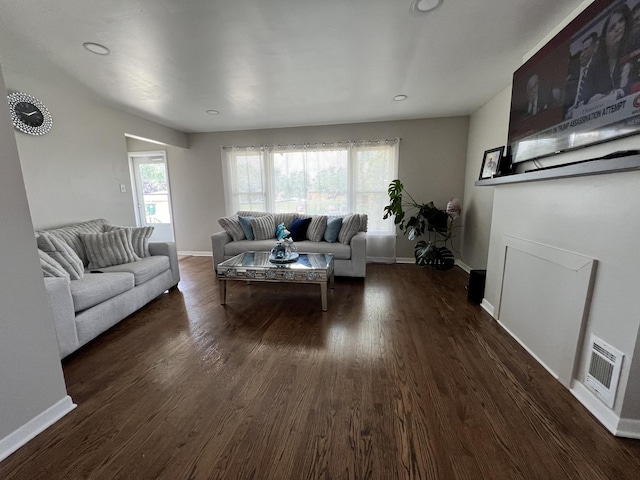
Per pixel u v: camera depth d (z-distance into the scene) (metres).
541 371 1.70
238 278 2.67
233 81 2.62
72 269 2.18
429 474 1.08
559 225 1.63
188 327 2.31
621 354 1.23
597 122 1.38
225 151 4.62
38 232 2.32
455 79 2.66
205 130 4.60
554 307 1.64
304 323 2.37
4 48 1.98
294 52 2.11
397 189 3.94
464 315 2.49
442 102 3.35
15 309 1.22
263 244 3.68
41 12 1.60
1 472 1.11
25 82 2.44
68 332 1.82
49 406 1.34
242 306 2.75
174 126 4.29
